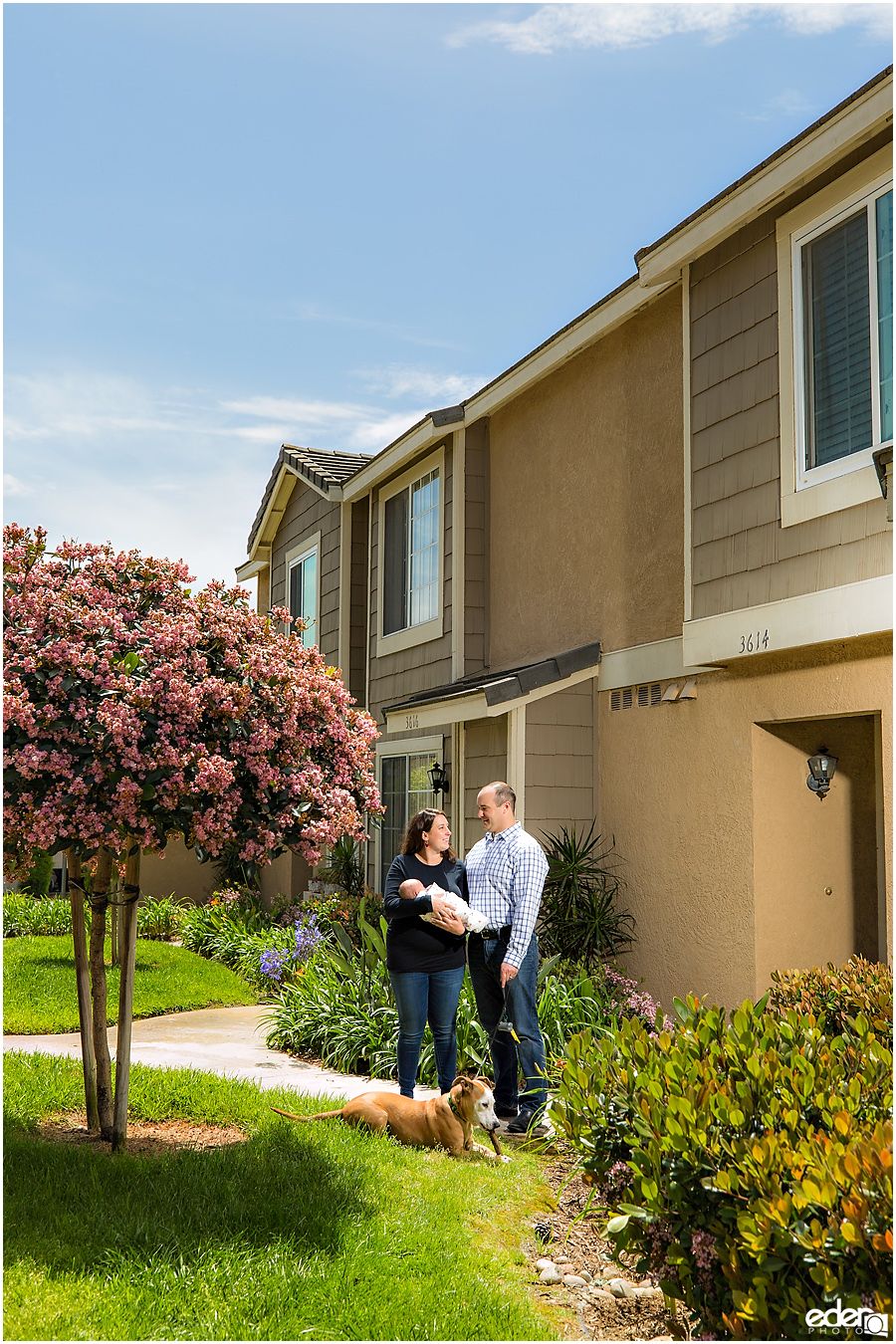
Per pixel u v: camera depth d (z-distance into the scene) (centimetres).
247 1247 381
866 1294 274
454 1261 392
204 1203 416
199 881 1650
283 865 1579
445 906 571
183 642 455
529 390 1095
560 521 1018
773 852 720
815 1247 279
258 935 1212
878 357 594
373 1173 462
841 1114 322
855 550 601
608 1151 384
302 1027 765
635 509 893
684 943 788
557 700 924
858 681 624
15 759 411
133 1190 427
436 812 611
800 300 658
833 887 733
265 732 457
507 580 1127
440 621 1201
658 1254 346
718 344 737
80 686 434
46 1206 407
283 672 480
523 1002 591
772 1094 354
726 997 735
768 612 665
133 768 422
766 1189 302
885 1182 278
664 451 857
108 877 507
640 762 861
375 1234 400
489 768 1035
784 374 664
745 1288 305
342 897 1269
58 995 920
